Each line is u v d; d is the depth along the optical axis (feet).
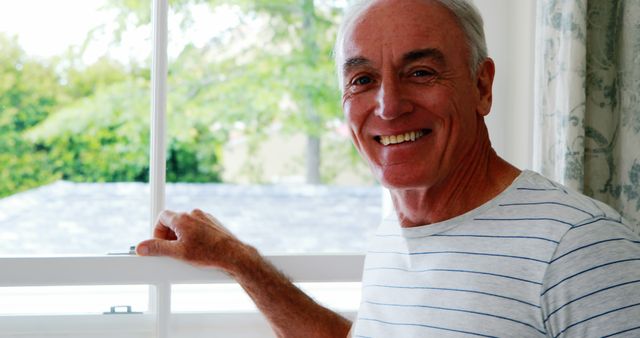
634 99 4.34
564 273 2.78
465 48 3.23
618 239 2.75
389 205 5.68
